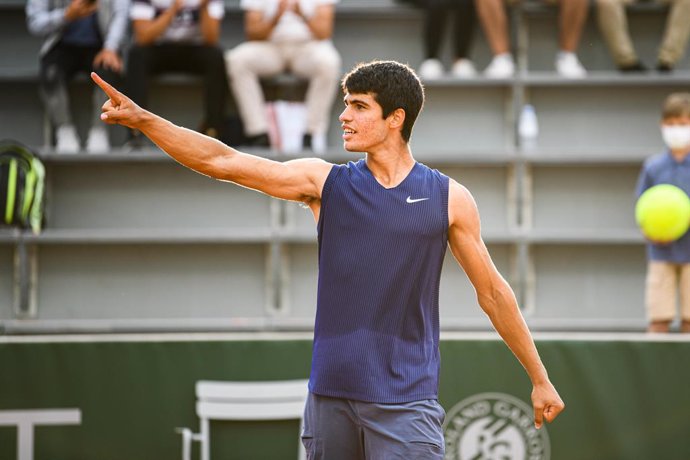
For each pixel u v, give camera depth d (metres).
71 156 20.59
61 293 20.66
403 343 8.60
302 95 21.83
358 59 22.52
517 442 14.29
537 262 21.31
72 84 21.64
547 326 20.11
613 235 20.80
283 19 20.66
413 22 22.52
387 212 8.55
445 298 20.97
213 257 20.91
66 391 14.05
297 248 21.06
